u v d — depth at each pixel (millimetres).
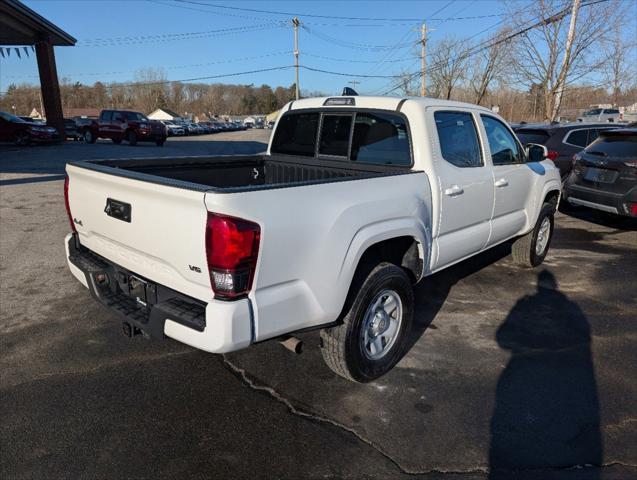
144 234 2752
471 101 39906
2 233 7043
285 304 2621
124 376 3432
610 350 3908
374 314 3285
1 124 23234
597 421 3000
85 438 2775
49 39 24438
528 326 4332
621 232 8055
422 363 3668
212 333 2398
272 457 2646
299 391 3281
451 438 2822
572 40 18359
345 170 4270
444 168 3832
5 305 4598
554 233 7969
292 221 2572
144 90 109188
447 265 4172
